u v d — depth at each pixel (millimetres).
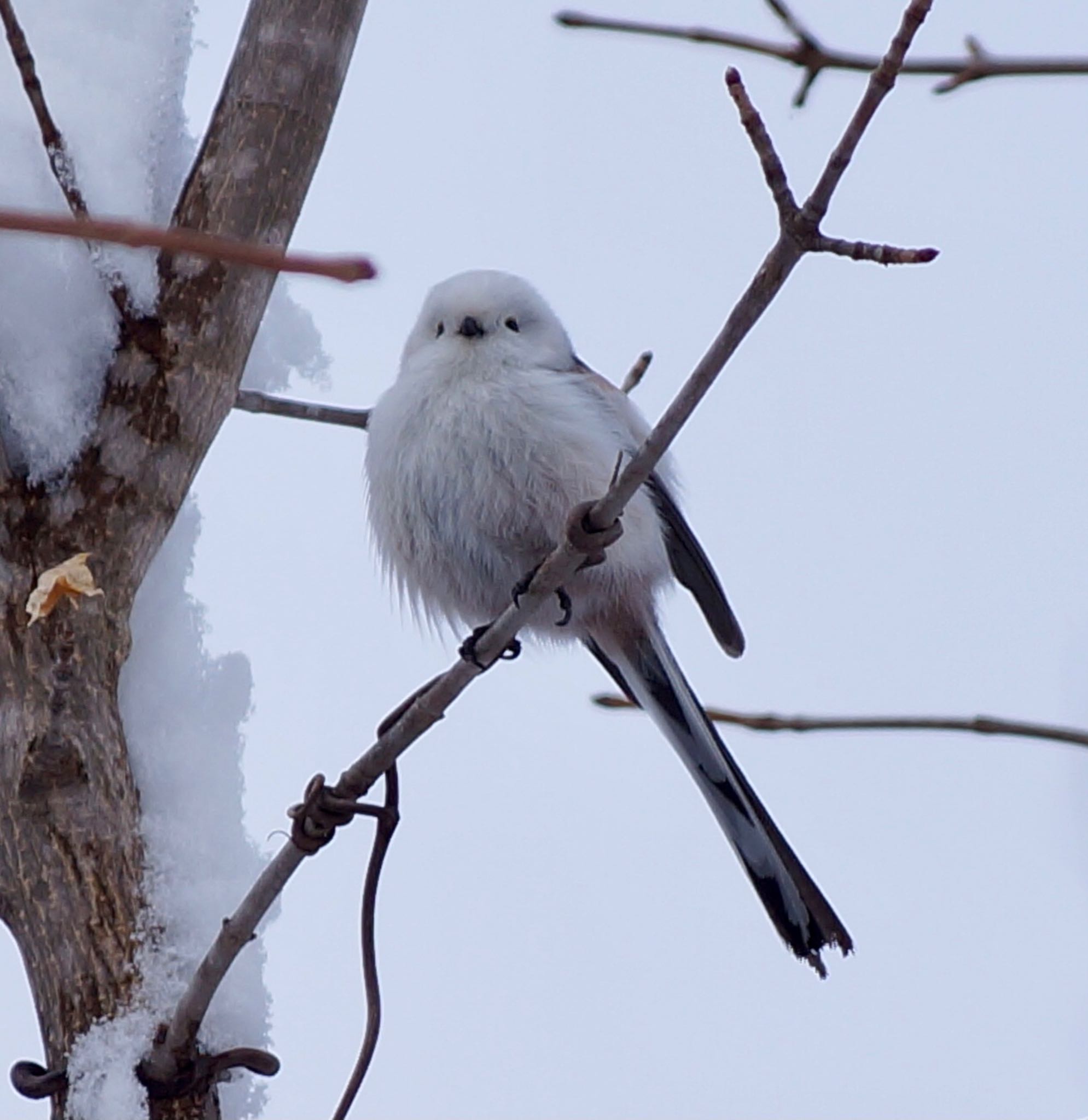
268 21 7066
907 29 4340
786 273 4879
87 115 6664
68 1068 6219
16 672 6352
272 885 6055
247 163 6875
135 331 6660
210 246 2342
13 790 6289
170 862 6531
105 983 6250
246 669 7031
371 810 6453
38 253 6547
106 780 6402
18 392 6527
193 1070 6195
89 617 6465
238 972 6496
